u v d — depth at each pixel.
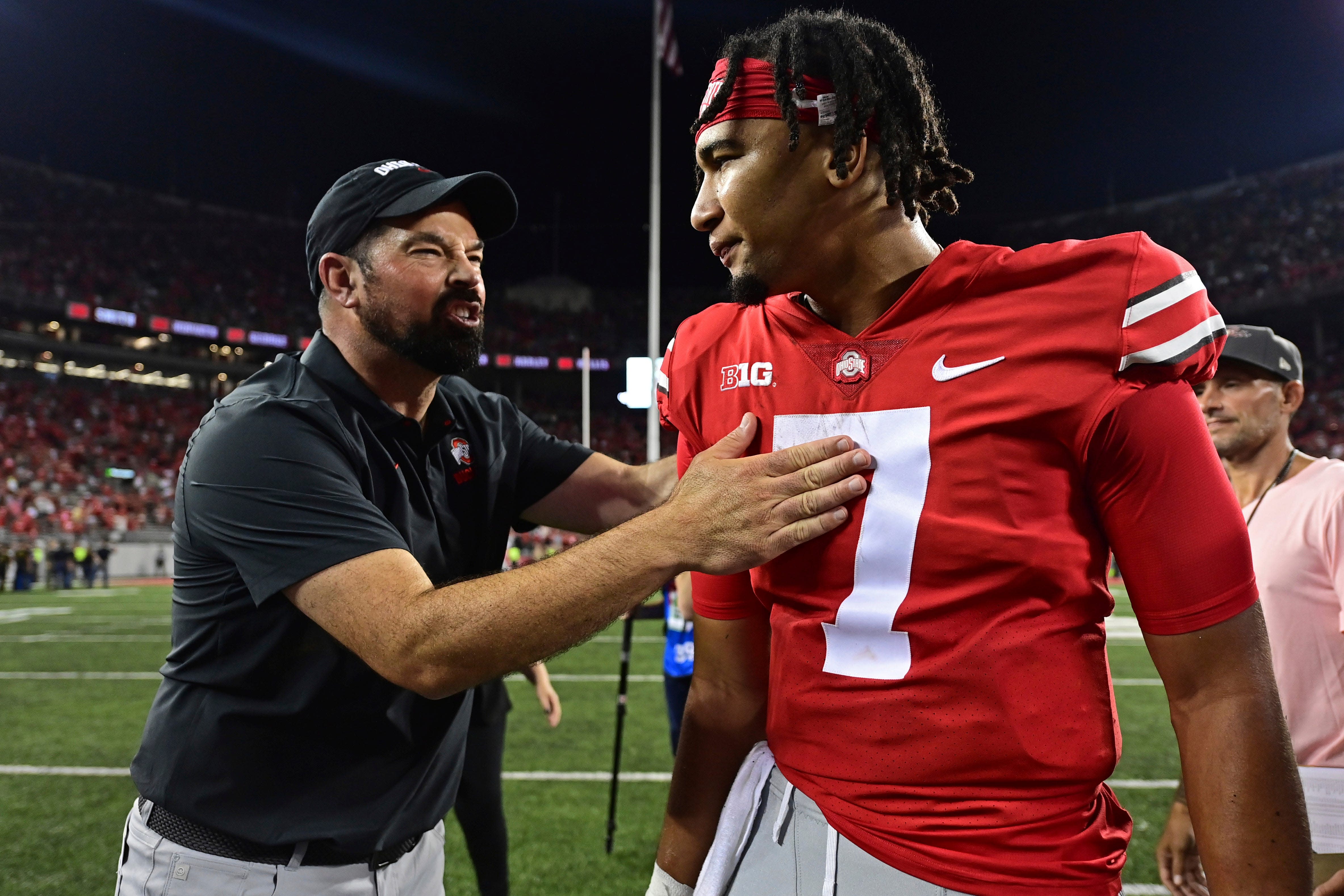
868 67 1.36
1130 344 1.19
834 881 1.32
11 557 23.50
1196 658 1.22
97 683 9.27
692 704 1.72
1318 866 2.51
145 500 31.25
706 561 1.43
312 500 1.80
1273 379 2.63
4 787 5.66
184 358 40.16
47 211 41.41
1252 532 2.66
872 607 1.32
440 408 2.25
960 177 1.55
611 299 50.69
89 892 4.03
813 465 1.35
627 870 4.25
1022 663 1.23
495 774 3.33
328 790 1.92
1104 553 1.31
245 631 1.88
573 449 2.49
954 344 1.29
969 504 1.25
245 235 47.69
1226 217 41.53
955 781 1.26
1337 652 2.46
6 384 34.84
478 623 1.56
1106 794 1.37
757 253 1.39
